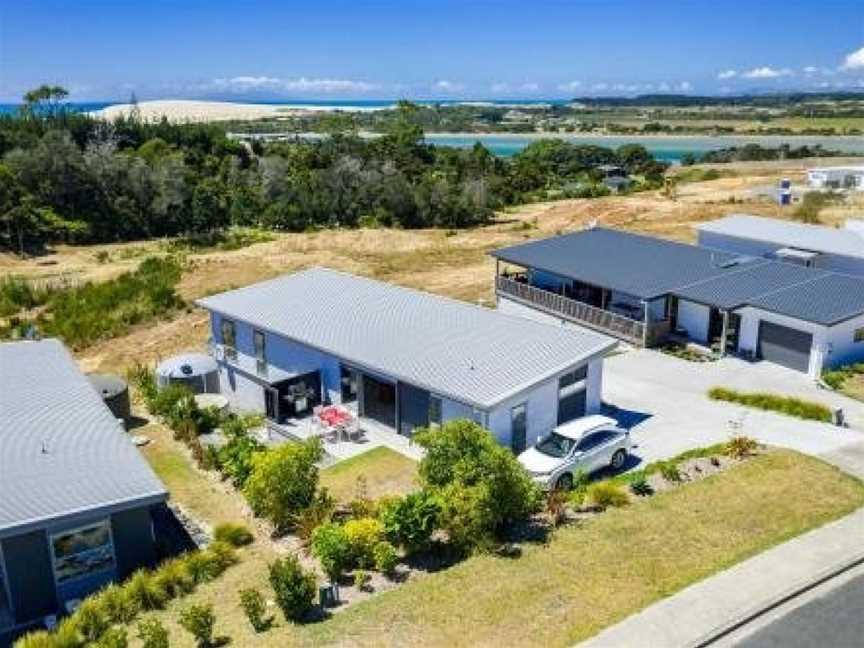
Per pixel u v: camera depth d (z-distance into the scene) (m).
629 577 16.11
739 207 68.75
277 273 53.25
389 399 26.14
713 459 21.62
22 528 16.14
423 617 15.03
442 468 18.45
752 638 14.36
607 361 32.53
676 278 35.62
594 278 36.25
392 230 73.38
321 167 100.44
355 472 23.12
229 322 31.52
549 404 24.23
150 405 29.67
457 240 65.88
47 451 19.31
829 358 30.38
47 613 17.33
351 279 33.41
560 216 75.44
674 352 33.53
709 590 15.58
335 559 16.61
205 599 16.62
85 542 17.48
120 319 42.62
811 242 41.44
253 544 19.19
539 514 19.00
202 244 72.56
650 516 18.61
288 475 19.62
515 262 40.19
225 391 32.97
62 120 108.50
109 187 79.50
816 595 15.60
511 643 14.20
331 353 26.69
